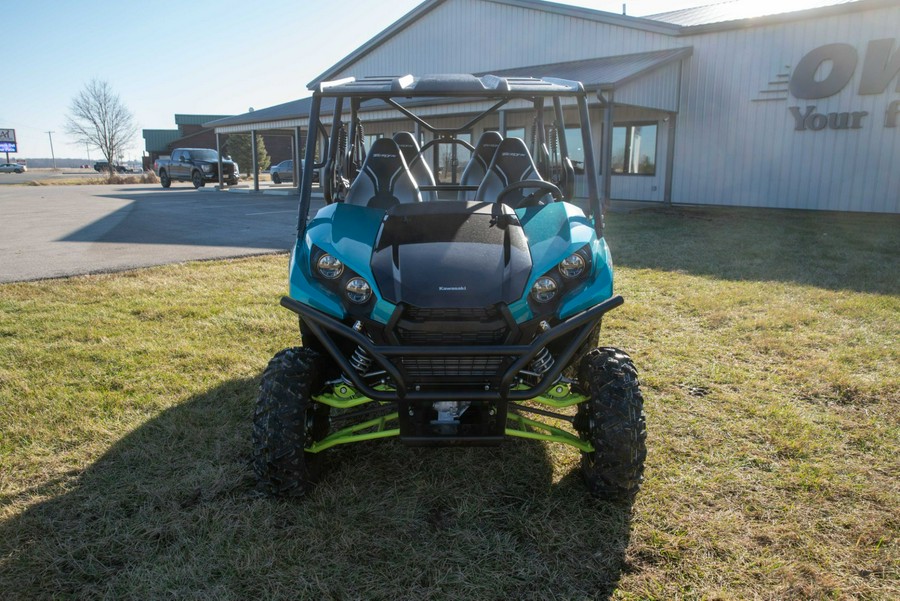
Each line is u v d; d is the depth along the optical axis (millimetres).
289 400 2803
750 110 15688
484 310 2643
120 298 6664
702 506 2852
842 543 2592
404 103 16500
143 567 2463
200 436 3520
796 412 3781
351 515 2783
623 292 6770
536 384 2750
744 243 10133
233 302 6492
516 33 19938
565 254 2865
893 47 13500
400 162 3781
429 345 2652
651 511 2805
